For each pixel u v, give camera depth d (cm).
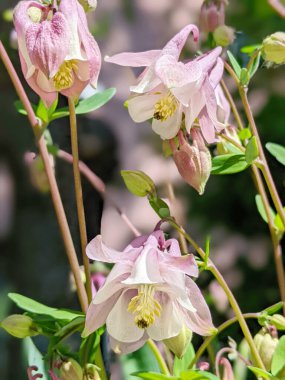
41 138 63
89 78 58
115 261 57
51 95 59
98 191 73
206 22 69
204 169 60
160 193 76
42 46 57
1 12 79
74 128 61
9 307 81
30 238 80
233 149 65
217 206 99
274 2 79
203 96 58
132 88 58
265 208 67
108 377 67
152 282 56
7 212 103
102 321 59
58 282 79
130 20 138
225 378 64
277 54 64
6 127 81
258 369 61
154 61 58
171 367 68
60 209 63
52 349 62
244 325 62
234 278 97
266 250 96
